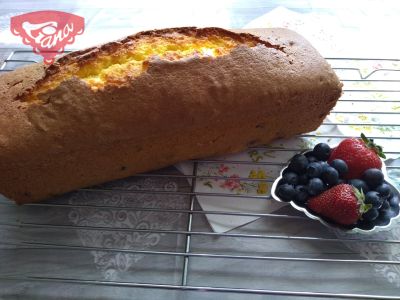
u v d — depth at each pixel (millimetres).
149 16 407
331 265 226
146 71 236
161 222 249
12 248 236
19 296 215
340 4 416
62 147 228
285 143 294
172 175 271
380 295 212
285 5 417
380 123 302
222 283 218
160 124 238
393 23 391
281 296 214
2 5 417
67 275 224
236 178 264
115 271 225
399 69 341
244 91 248
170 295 214
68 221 250
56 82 236
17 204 258
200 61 245
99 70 244
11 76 255
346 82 335
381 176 230
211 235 240
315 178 234
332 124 299
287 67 259
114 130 232
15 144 222
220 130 262
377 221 226
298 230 243
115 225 247
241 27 386
